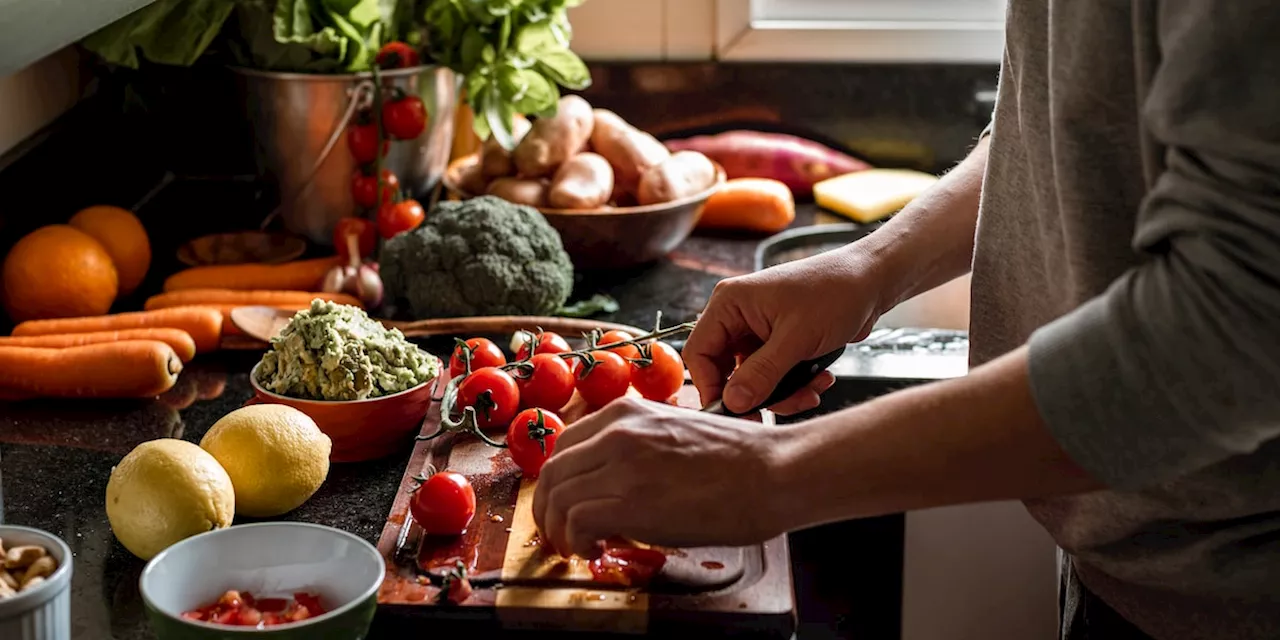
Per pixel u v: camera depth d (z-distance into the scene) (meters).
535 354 1.25
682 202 1.61
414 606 0.89
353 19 1.54
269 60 1.56
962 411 0.74
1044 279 0.91
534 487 1.06
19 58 0.81
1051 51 0.80
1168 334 0.68
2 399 1.29
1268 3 0.64
